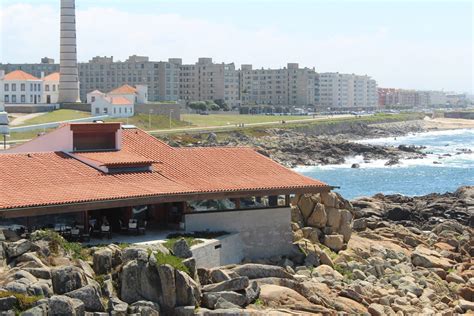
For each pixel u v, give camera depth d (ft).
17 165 194.29
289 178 227.20
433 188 563.89
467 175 651.25
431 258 231.91
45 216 177.58
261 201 220.64
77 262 154.51
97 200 180.55
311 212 234.17
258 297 163.94
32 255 150.30
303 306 163.94
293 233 225.97
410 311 179.93
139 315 143.54
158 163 215.92
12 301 131.95
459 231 294.25
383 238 256.52
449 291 207.62
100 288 147.02
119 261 156.15
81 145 215.51
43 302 133.18
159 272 150.10
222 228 209.56
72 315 134.00
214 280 165.17
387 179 621.31
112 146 221.66
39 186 185.88
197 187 204.23
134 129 234.99
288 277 182.19
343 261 218.38
